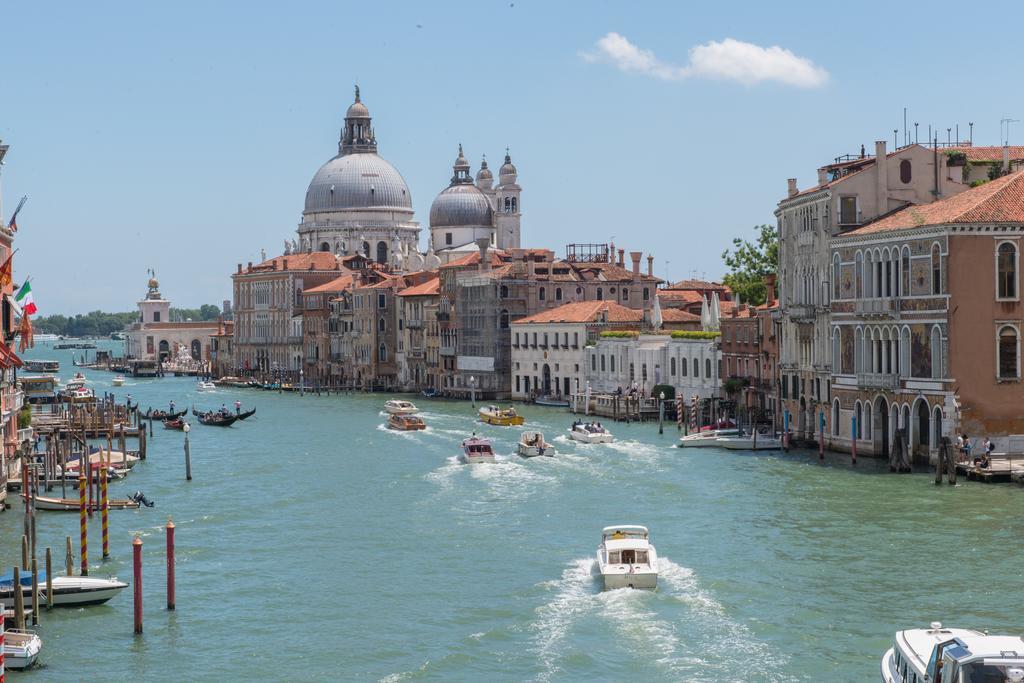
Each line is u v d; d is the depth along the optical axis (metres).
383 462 112.94
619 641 55.28
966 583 62.25
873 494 84.62
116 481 102.44
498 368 195.88
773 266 168.25
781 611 58.59
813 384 112.81
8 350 80.31
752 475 95.12
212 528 80.75
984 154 111.38
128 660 54.59
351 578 66.81
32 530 67.19
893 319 97.38
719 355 139.88
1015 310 91.19
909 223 96.31
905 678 44.25
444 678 51.75
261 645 56.25
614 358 162.62
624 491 90.12
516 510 84.06
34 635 54.53
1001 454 91.38
